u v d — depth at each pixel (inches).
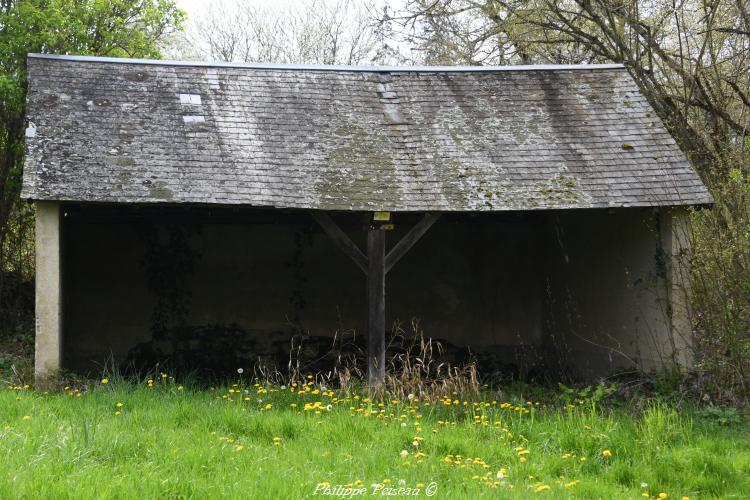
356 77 486.0
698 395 381.1
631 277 446.3
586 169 429.7
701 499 246.7
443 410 351.9
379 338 405.4
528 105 474.6
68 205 479.8
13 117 523.2
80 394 344.8
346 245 406.6
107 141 406.0
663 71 585.6
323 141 434.6
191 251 538.3
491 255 571.2
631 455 280.8
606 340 477.7
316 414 314.5
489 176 422.6
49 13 530.9
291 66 483.2
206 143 418.3
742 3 555.2
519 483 243.0
